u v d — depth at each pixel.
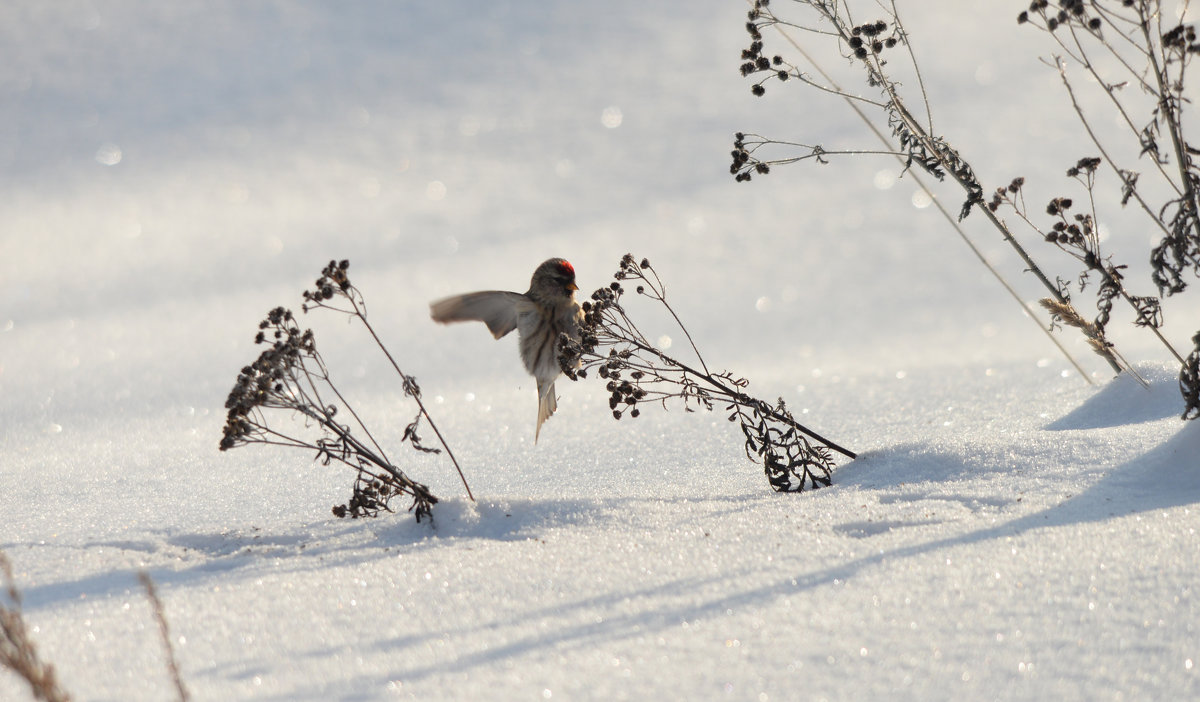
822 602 7.13
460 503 9.94
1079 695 5.80
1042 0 9.48
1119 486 9.31
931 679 6.04
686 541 8.74
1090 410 12.43
